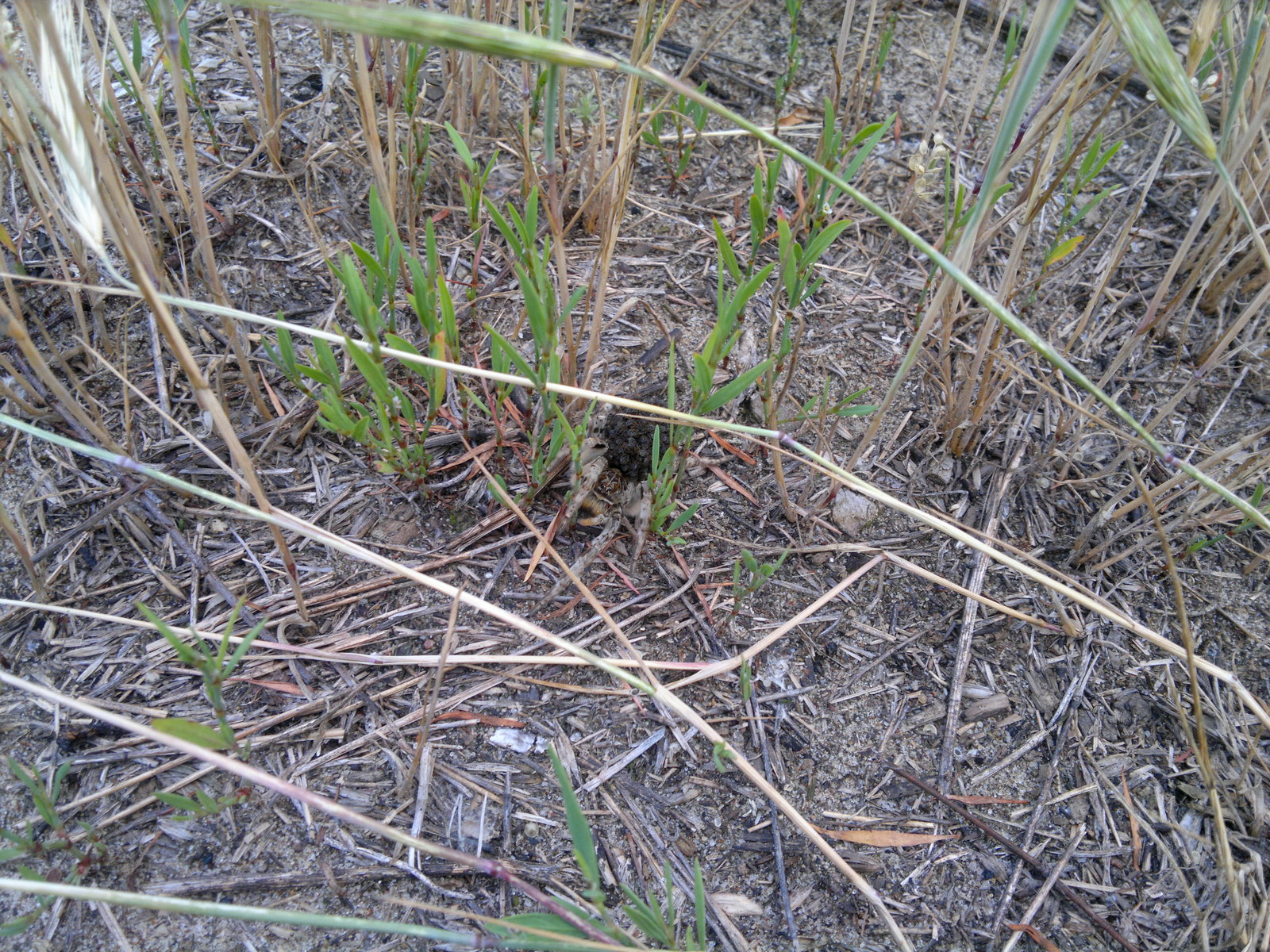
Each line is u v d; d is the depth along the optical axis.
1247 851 0.29
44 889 0.20
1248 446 0.36
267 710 0.28
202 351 0.35
